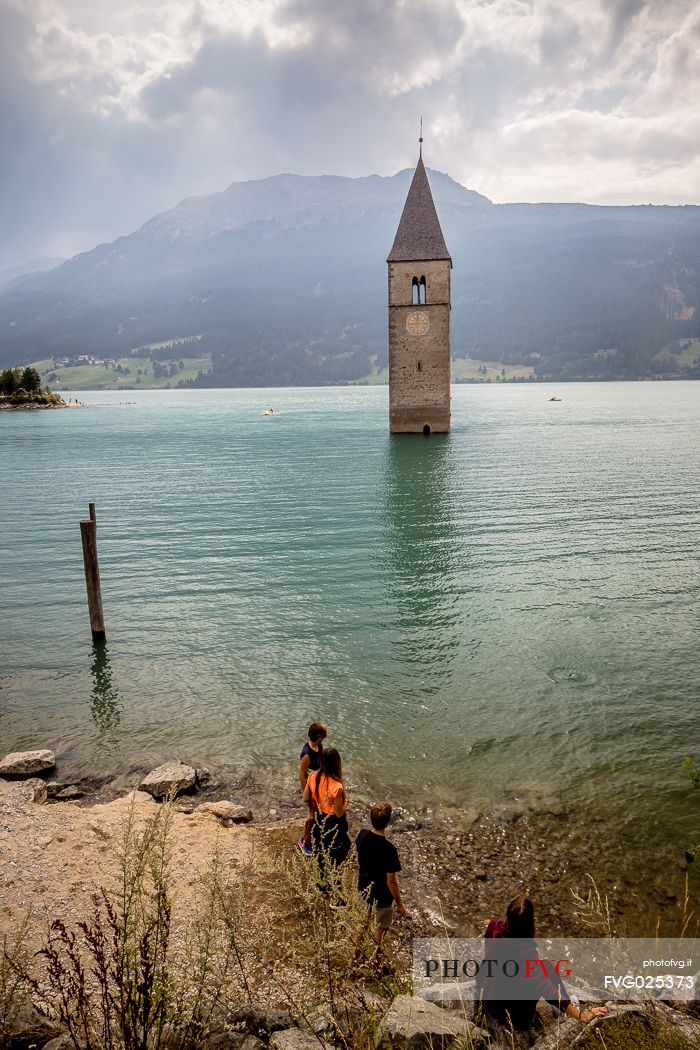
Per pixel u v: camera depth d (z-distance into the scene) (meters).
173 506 39.53
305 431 95.75
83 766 12.84
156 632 19.67
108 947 7.44
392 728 13.92
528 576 23.95
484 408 152.38
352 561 26.45
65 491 46.25
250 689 15.91
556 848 10.12
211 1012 5.52
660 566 24.83
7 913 8.34
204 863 9.43
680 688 15.38
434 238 67.69
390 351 70.25
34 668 17.42
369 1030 5.61
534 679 16.03
